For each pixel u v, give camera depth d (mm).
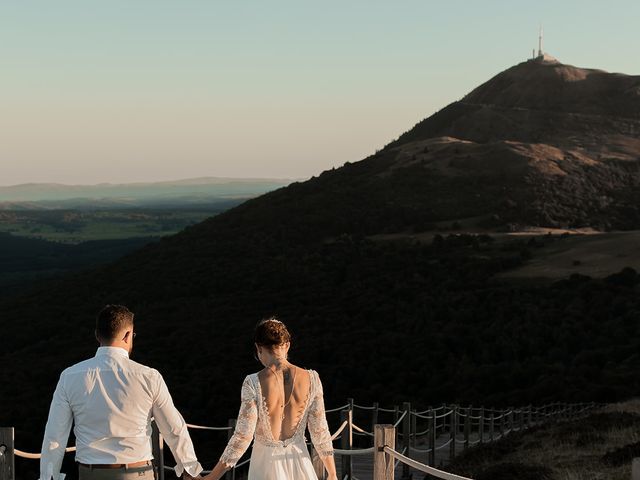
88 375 4875
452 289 95812
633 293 81625
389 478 6469
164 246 143625
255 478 5176
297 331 84000
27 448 43781
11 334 99375
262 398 5152
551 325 73875
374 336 78812
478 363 67062
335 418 49656
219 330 86438
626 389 45219
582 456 15320
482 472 13953
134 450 4887
